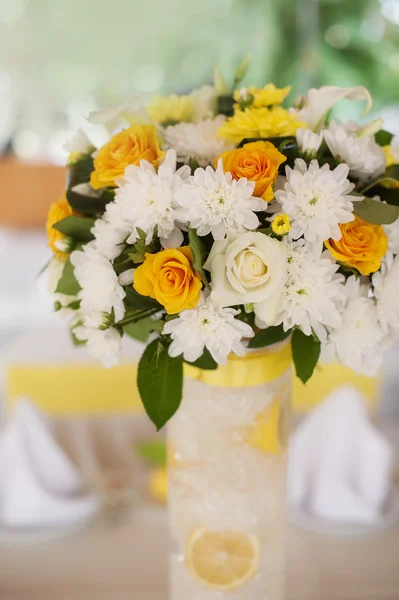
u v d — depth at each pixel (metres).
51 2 4.70
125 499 1.10
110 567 1.00
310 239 0.77
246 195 0.76
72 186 0.87
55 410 1.60
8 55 4.75
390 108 4.27
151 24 4.81
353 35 4.08
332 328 0.80
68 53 4.83
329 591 0.98
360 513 1.05
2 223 3.30
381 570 1.00
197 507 0.88
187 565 0.89
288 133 0.83
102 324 0.80
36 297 2.40
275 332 0.82
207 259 0.77
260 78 4.11
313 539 1.05
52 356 1.68
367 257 0.79
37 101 4.86
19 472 1.06
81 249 0.83
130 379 1.59
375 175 0.85
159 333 0.82
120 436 1.25
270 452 0.87
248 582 0.89
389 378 1.93
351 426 1.15
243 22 4.48
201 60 4.78
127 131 0.82
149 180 0.77
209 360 0.83
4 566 1.00
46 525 1.05
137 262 0.78
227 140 0.84
